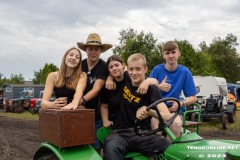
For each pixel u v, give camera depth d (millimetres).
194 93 4379
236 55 52719
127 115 3482
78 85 3645
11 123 14523
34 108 20281
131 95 3463
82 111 3131
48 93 3664
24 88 26438
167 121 3156
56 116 3061
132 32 21953
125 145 3311
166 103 4164
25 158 7129
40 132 3479
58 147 3178
